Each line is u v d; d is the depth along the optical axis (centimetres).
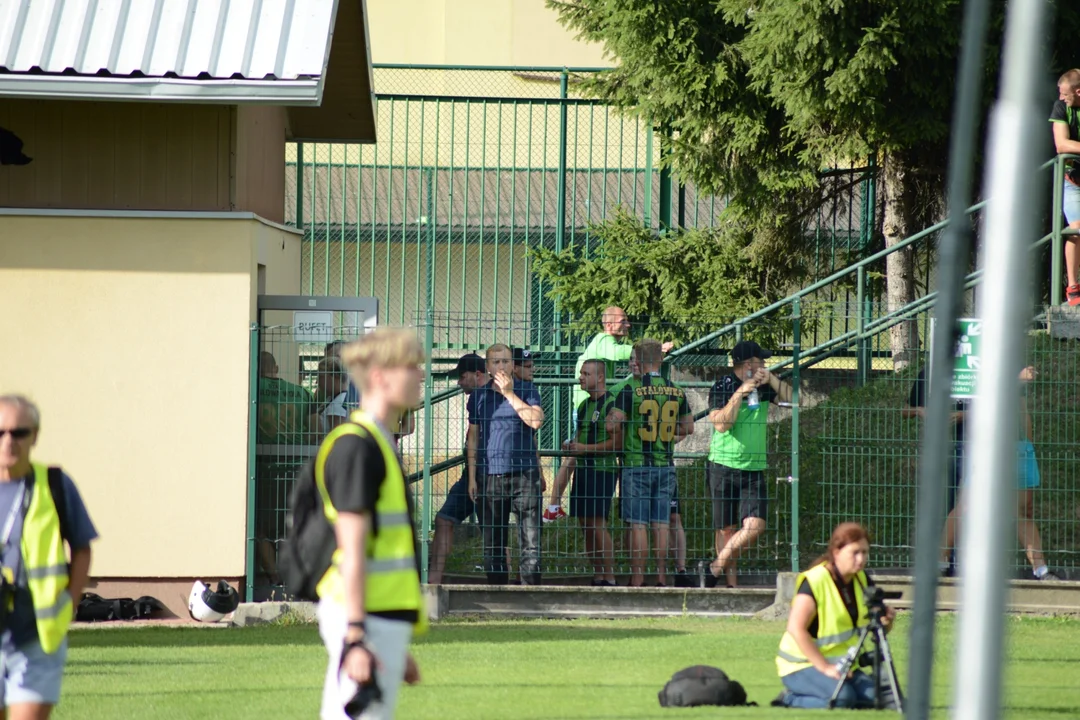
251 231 4494
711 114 6869
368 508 1744
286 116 5912
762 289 7356
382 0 9969
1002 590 1207
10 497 2105
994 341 1232
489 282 7975
